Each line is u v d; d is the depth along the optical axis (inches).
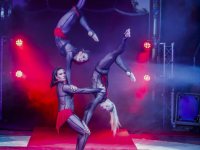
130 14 460.8
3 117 443.8
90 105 240.8
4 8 443.2
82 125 225.1
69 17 221.5
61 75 225.5
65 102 226.2
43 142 307.7
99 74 233.6
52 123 426.9
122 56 474.3
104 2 466.0
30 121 431.8
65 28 223.1
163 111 422.6
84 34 488.1
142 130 400.5
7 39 435.8
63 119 223.5
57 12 473.1
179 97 410.6
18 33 471.5
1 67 425.4
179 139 360.2
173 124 408.5
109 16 476.7
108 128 396.8
